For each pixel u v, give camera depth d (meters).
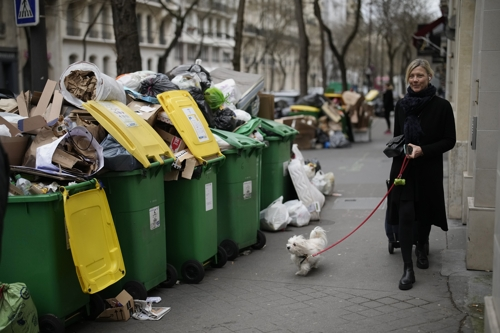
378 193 10.76
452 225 7.89
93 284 4.50
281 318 4.96
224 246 6.65
